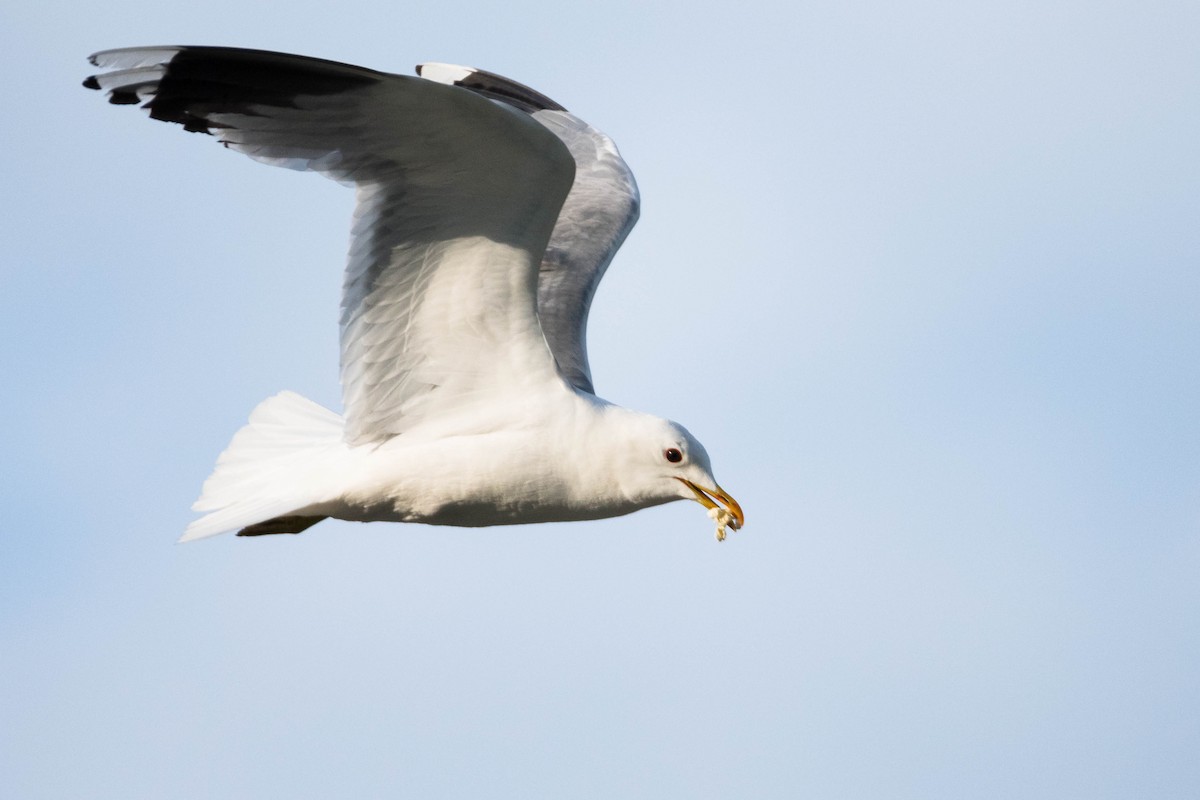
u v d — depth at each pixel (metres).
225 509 12.99
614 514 13.20
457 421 12.76
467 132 11.20
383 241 12.12
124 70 11.35
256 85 11.48
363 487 12.76
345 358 12.65
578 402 12.74
